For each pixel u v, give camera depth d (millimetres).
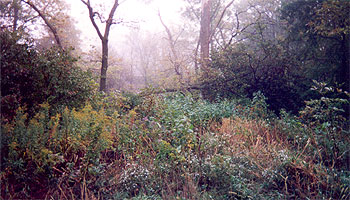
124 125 5332
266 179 4531
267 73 11531
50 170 3879
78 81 6031
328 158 5215
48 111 4953
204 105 8984
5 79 4906
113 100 7535
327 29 11609
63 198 3768
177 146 5031
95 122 4531
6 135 3893
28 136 3904
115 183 4145
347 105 9523
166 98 9258
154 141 5402
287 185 4500
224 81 11844
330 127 5664
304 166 4609
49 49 5902
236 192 4152
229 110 8969
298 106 11391
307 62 13469
